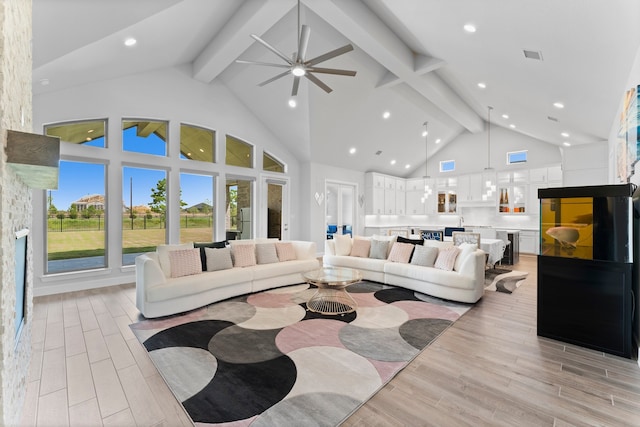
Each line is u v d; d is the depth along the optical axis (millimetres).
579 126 5430
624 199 2520
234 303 3832
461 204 9406
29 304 2246
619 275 2527
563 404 1863
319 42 4578
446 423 1689
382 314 3461
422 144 9039
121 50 3834
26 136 1356
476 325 3150
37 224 4160
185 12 3486
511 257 6590
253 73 5617
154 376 2166
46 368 2266
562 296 2777
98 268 4648
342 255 5613
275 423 1689
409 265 4570
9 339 1407
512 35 2984
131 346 2629
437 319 3311
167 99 5301
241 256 4383
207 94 5859
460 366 2312
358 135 7355
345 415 1753
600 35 2510
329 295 3990
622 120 3301
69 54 3322
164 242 5398
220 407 1827
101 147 4645
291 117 6402
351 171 8836
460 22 3141
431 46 4191
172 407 1835
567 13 2344
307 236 7621
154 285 3283
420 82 5305
